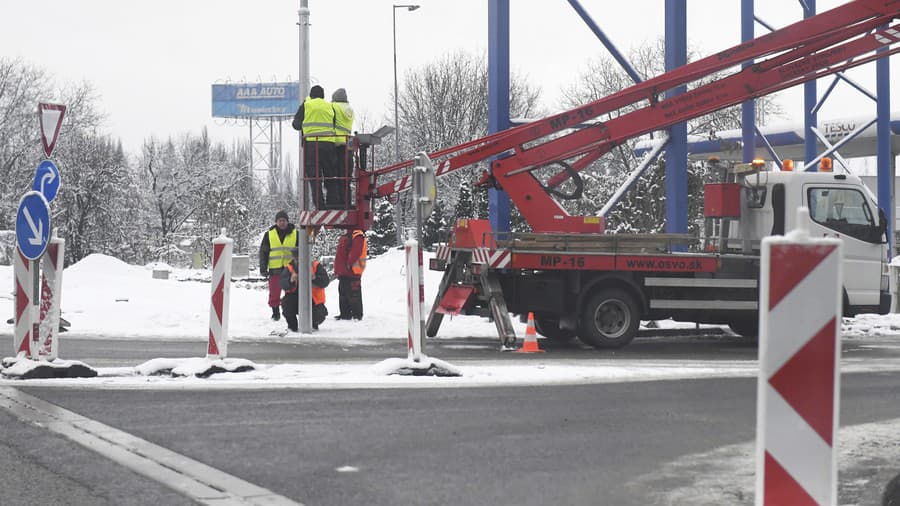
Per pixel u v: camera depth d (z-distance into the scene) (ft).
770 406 14.58
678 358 48.83
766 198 57.31
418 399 31.09
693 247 58.80
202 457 22.04
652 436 25.67
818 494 14.60
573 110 59.16
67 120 193.26
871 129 128.47
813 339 14.57
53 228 35.45
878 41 56.49
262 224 282.77
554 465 21.93
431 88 235.40
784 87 57.82
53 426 25.36
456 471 21.08
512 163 59.06
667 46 66.95
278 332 59.26
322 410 28.66
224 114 384.88
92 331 59.98
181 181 238.48
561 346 56.44
